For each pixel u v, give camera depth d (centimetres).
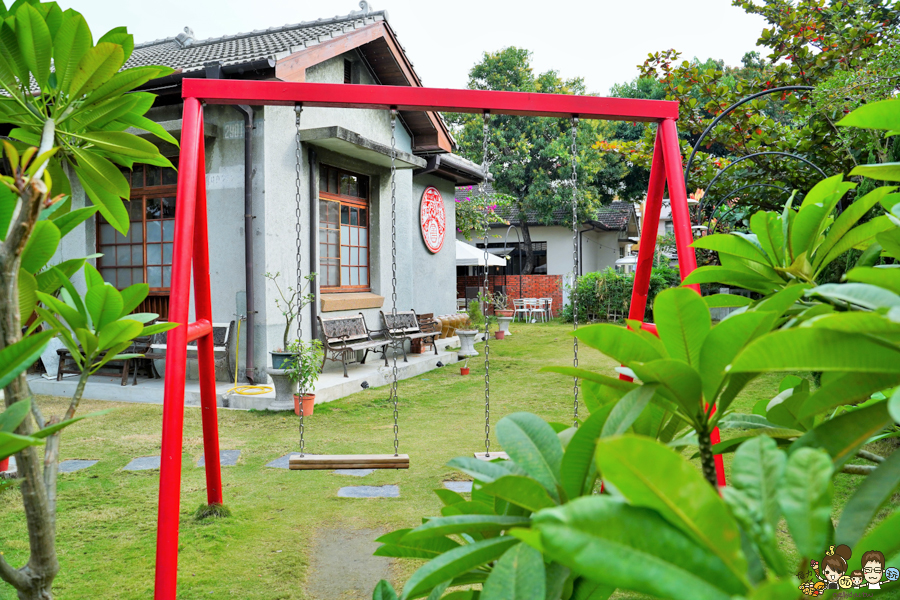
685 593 49
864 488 63
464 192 1553
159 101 700
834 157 725
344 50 757
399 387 766
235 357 687
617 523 53
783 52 787
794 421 112
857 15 727
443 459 457
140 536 320
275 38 891
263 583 268
